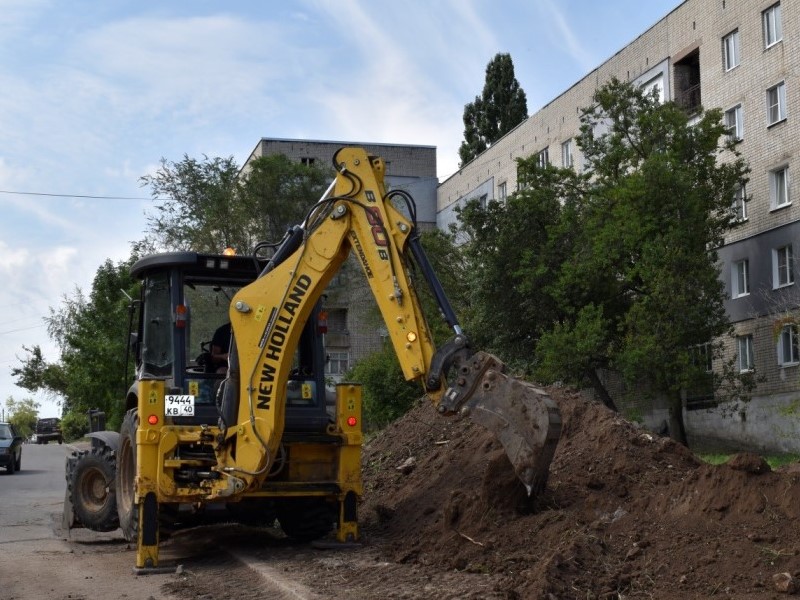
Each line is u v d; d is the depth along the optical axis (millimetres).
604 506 8633
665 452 9922
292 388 10672
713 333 25219
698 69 34750
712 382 25703
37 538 12625
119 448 11242
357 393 10734
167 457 9797
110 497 11625
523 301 28953
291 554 10148
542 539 8180
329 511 10891
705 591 6551
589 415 10898
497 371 8195
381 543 10344
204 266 10672
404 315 9023
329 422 10828
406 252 9344
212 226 40719
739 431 29641
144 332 10844
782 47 28969
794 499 7211
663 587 6777
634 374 24688
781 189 29219
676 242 24875
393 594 7512
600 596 6762
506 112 59125
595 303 27359
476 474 10898
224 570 9664
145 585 9039
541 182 29812
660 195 25375
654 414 33062
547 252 28391
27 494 20625
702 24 32875
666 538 7406
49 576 9688
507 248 28875
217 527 12867
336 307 46438
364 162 9664
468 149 59344
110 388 36938
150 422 9789
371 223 9375
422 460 12938
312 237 9758
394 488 12578
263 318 9742
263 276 9852
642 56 36625
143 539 9766
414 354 8883
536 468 7840
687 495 7836
